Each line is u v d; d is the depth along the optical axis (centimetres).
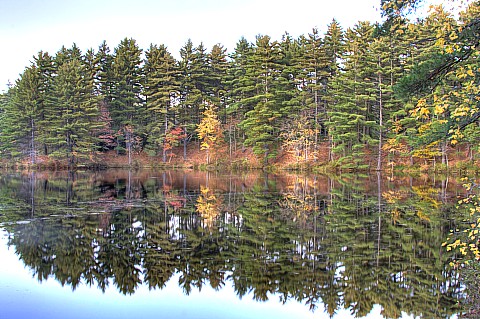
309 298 793
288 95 4172
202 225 1385
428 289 833
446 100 562
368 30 3988
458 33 580
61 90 4144
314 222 1434
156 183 2723
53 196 2034
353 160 3788
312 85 3919
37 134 4381
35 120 4269
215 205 1795
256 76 4206
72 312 705
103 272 916
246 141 4103
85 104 4159
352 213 1592
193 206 1766
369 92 3666
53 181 2838
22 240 1159
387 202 1856
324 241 1182
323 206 1762
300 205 1792
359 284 862
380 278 893
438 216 1512
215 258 1027
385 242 1161
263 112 3950
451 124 661
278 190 2341
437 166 3419
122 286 835
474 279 785
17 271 905
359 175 3353
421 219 1462
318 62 4044
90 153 4300
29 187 2431
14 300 746
